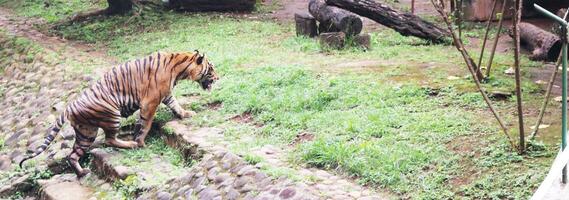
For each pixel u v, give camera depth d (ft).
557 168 18.06
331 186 25.30
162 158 33.55
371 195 24.38
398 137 28.32
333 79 36.22
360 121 30.48
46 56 54.29
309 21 50.03
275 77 37.91
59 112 43.37
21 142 42.14
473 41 47.06
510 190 23.17
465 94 32.48
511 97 32.01
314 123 31.42
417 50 44.04
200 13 64.59
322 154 27.61
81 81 46.34
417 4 64.85
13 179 36.86
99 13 67.46
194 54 35.78
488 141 26.73
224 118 34.91
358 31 45.44
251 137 32.01
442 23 53.83
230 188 27.17
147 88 34.65
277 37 52.44
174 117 35.96
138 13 64.44
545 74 36.52
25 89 51.24
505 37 47.88
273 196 25.36
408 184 24.75
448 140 27.48
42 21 70.85
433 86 34.14
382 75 36.91
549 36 39.83
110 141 34.94
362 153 27.02
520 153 25.30
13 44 61.41
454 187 24.14
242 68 41.63
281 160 28.53
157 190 30.07
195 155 31.63
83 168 35.24
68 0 79.61
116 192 31.91
